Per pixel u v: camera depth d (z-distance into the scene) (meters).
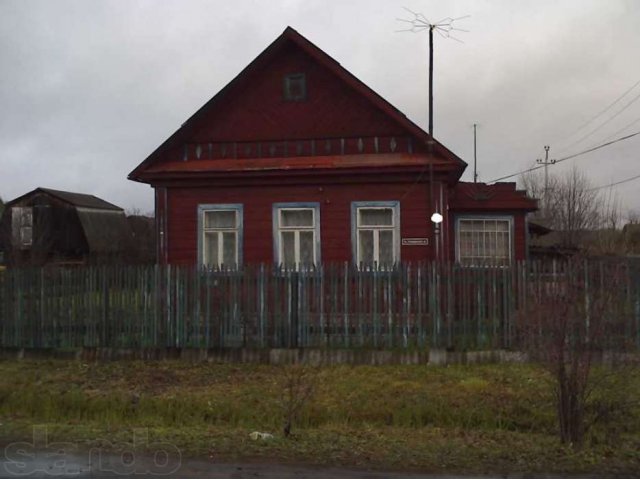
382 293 12.53
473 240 19.89
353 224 16.86
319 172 16.72
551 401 9.73
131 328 13.31
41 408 10.25
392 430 8.96
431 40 17.86
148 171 17.47
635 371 9.57
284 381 11.23
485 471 6.85
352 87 17.05
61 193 44.25
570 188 45.41
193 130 17.91
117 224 46.22
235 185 17.36
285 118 17.56
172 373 12.03
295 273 12.76
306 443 8.03
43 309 13.70
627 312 11.07
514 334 12.17
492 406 9.65
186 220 17.56
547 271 12.20
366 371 11.70
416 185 16.69
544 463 7.14
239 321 12.91
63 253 42.25
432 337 12.35
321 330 12.66
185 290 13.11
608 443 7.97
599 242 36.38
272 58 17.56
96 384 11.45
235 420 9.59
